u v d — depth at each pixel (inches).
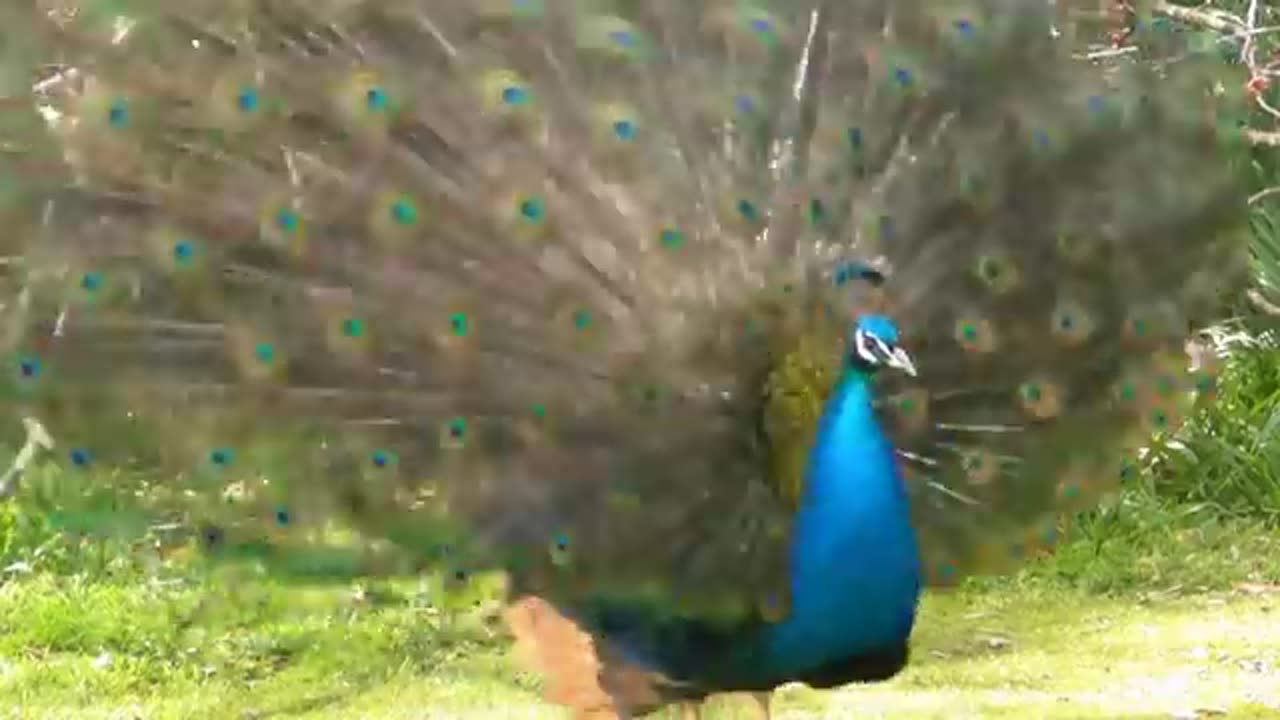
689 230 253.3
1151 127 284.2
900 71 269.3
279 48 263.9
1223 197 287.4
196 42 263.7
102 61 261.7
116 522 263.3
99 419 257.6
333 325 251.0
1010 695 373.4
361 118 254.2
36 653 398.0
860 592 245.4
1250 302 540.7
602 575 246.2
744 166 261.7
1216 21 418.6
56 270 256.1
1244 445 524.1
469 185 255.3
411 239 251.8
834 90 270.8
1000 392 267.6
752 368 246.7
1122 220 274.5
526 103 255.9
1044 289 268.5
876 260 257.9
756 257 253.3
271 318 253.3
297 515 257.6
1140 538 488.7
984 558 273.9
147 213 258.2
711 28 270.5
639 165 255.9
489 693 360.2
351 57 263.0
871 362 242.5
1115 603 449.1
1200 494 516.7
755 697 281.7
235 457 255.9
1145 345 274.1
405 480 253.6
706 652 254.8
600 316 247.9
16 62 264.5
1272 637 420.8
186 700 366.0
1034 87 279.0
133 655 394.0
